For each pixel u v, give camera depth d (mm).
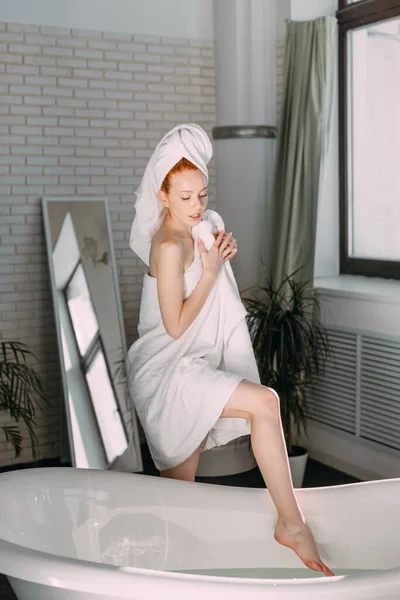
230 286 2668
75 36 4801
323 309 4590
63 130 4828
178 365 2557
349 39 4914
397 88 4609
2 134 4672
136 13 4957
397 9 4488
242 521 2623
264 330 4285
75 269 4750
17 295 4785
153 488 2660
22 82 4691
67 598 2031
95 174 4938
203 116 5207
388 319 4129
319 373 4656
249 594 1789
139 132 5039
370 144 4859
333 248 5094
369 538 2623
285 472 2453
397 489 2646
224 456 4664
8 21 4621
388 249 4801
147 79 5023
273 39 5043
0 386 4238
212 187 5223
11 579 2252
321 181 4582
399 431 4125
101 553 2627
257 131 5020
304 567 2625
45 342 4879
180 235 2574
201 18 5141
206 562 2641
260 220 5070
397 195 4676
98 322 4742
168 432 2576
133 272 5102
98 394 4656
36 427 4883
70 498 2619
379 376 4223
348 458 4543
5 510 2463
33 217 4785
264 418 2449
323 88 4488
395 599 1865
